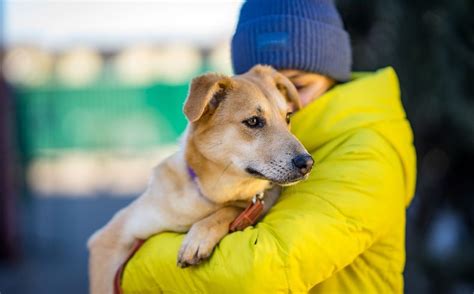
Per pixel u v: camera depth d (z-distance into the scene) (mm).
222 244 2398
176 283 2477
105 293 2979
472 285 5297
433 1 4676
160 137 14047
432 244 5586
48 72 16547
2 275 8781
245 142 2852
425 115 4918
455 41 4621
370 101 2773
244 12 3107
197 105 2773
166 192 2902
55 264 9250
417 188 5609
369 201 2465
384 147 2625
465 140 5145
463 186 5664
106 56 18438
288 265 2283
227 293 2324
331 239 2363
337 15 3102
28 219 10672
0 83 9508
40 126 12773
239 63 3131
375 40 4918
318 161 2695
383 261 2635
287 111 2979
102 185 14398
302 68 2963
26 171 10461
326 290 2602
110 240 3037
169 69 17797
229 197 2873
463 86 4715
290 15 2939
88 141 13648
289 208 2459
